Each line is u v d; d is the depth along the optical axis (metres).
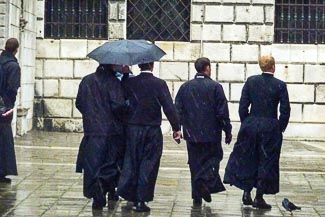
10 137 17.25
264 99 15.08
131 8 29.41
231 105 29.16
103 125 14.55
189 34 29.33
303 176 19.48
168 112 14.76
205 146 15.27
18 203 14.99
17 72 17.05
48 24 29.48
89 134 14.60
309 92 29.19
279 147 15.07
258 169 15.05
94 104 14.63
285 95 15.10
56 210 14.39
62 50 29.42
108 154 14.68
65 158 21.72
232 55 29.20
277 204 15.62
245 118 15.28
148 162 14.55
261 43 29.17
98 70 14.88
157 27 29.36
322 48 29.19
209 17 29.19
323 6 29.22
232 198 16.16
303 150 25.70
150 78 14.81
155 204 15.28
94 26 29.48
